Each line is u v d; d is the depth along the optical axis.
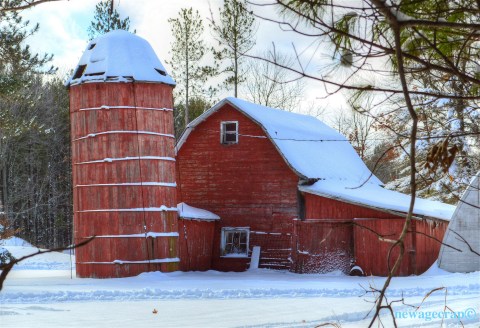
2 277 2.54
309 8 3.77
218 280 28.89
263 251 35.62
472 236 30.23
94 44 33.12
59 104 66.38
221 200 36.88
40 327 15.09
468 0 4.28
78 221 31.92
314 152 38.25
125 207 31.14
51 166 65.25
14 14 32.34
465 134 3.84
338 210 34.12
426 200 37.81
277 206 35.59
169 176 32.34
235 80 54.34
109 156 31.27
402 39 4.35
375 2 3.09
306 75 3.92
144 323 15.74
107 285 26.59
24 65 35.00
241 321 16.03
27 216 65.25
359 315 17.00
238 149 36.72
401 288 24.11
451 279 27.67
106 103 31.38
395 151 24.28
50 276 32.78
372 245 32.75
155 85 31.98
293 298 21.66
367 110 4.35
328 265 33.88
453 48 4.54
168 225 32.03
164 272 31.58
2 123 38.09
